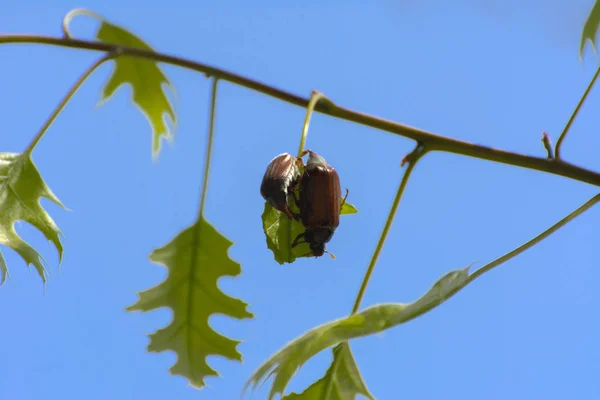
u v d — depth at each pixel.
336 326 0.67
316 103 0.69
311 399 0.70
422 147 0.69
